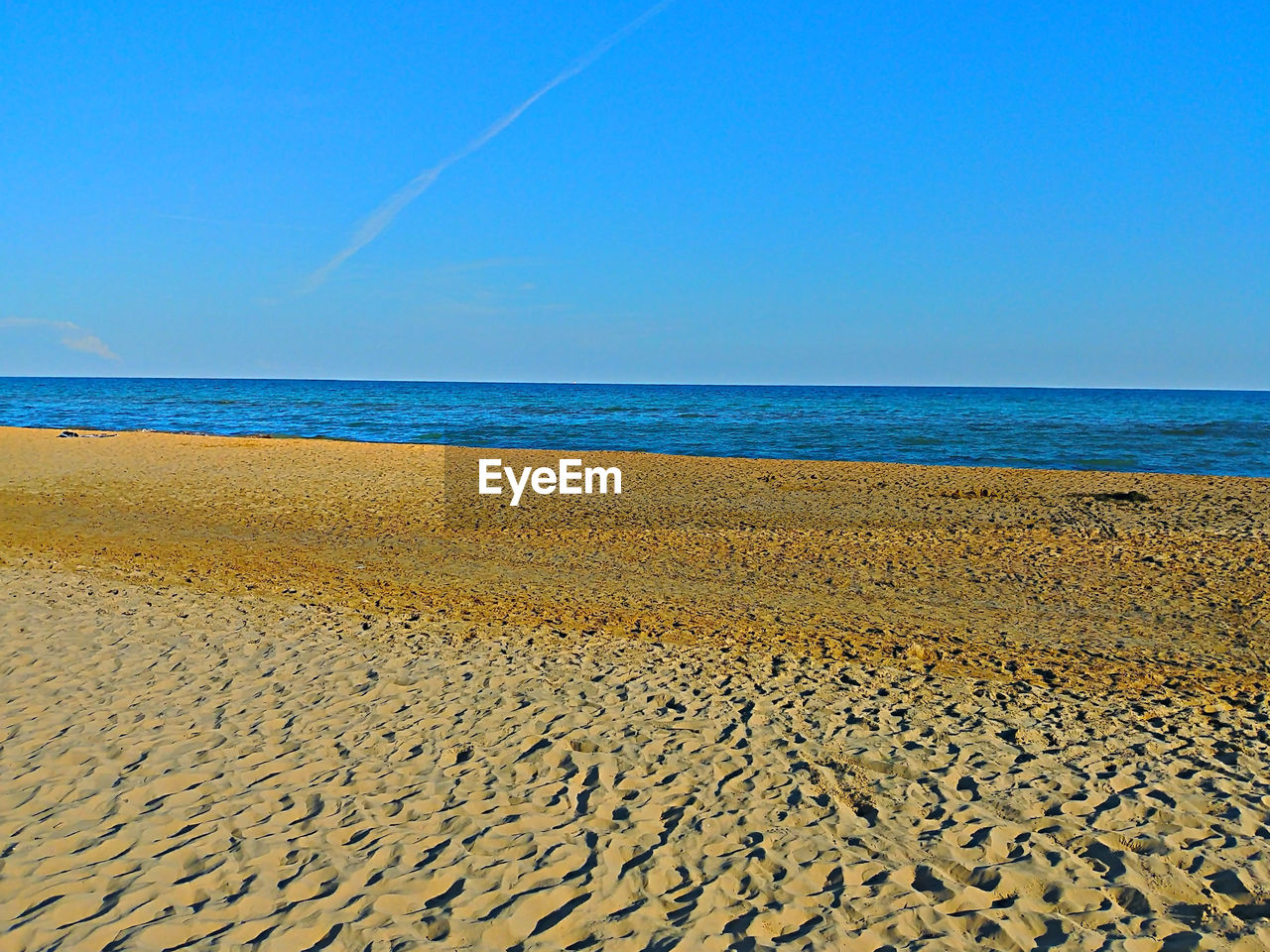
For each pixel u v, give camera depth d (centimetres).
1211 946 363
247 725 599
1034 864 430
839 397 11225
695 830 464
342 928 372
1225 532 1420
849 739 590
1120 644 840
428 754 558
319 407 6581
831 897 401
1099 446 3334
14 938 359
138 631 820
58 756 541
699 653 788
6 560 1148
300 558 1216
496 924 377
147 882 405
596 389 17712
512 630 859
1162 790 512
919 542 1350
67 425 4169
